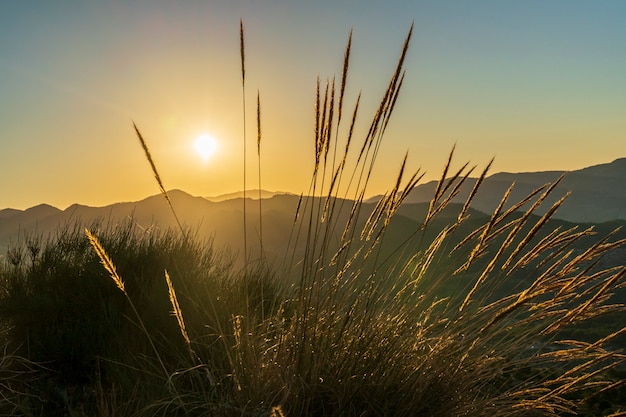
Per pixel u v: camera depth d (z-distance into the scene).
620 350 2.83
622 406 3.40
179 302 3.85
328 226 3.00
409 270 3.11
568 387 2.87
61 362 3.39
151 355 3.48
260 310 4.01
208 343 3.54
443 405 2.79
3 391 3.10
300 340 2.86
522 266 2.98
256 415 2.54
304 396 2.64
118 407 2.72
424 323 3.13
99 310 3.91
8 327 3.80
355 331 3.04
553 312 3.01
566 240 2.90
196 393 2.84
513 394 2.93
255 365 2.88
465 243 3.09
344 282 3.11
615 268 2.82
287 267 3.52
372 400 2.76
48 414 2.94
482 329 2.75
